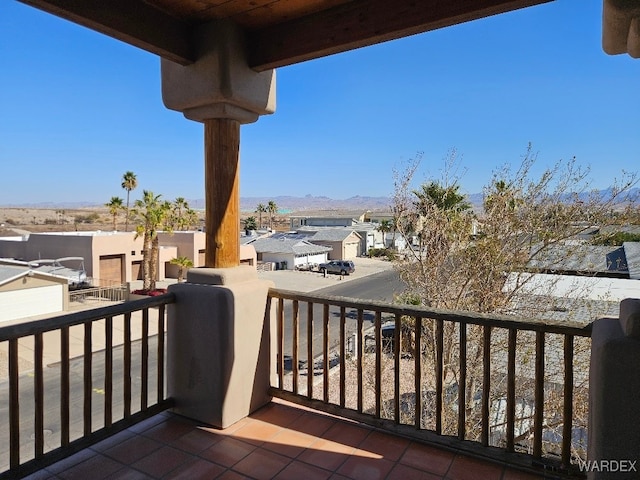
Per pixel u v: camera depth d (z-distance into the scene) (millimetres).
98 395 8242
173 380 2436
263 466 1912
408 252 7191
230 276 2344
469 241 6734
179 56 2238
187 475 1841
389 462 1939
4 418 7066
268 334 2570
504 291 6445
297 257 34000
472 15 1762
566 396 1763
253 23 2287
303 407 2502
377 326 2229
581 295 6543
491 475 1832
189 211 32875
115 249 23766
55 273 20234
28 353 11086
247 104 2385
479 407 5973
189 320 2363
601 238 6141
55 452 1878
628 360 1359
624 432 1365
